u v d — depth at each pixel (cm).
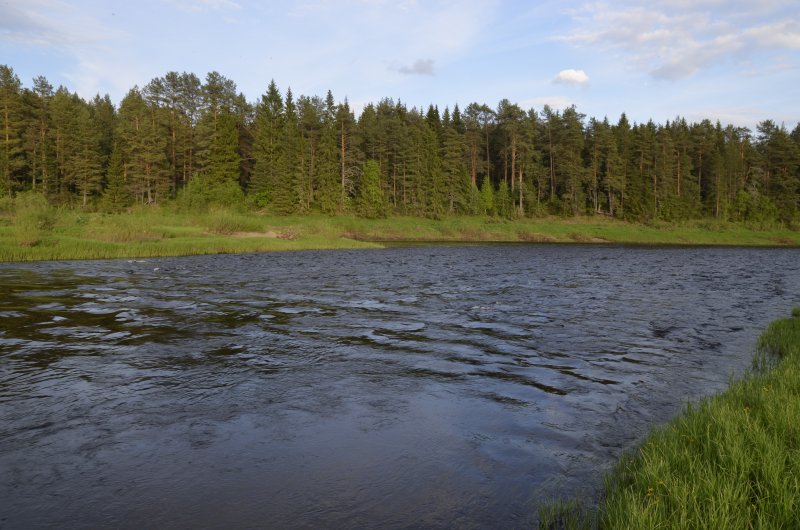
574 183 9619
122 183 8150
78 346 1059
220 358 991
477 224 8356
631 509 410
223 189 7494
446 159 9312
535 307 1647
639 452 565
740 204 10244
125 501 481
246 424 673
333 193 8162
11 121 7850
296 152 8131
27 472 536
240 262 3189
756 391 709
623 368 959
